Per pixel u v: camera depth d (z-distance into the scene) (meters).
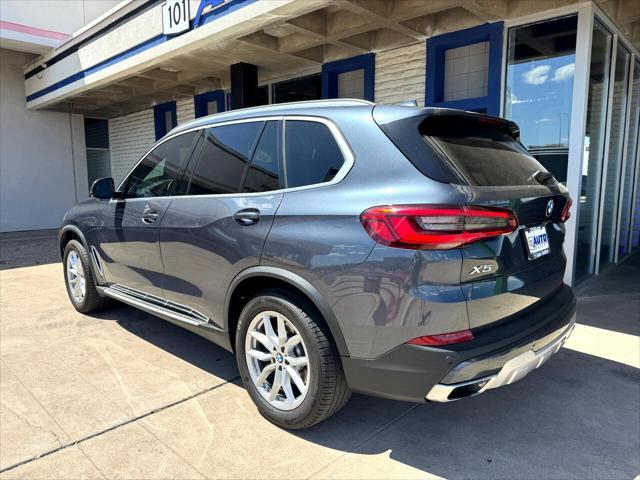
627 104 7.14
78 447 2.50
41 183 13.27
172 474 2.29
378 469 2.34
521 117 5.83
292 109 2.81
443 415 2.85
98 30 8.66
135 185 3.88
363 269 2.20
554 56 5.46
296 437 2.61
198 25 6.31
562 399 3.04
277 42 7.02
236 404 2.97
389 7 5.66
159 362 3.61
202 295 3.08
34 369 3.46
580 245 5.97
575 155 5.28
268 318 2.67
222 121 3.22
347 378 2.37
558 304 2.69
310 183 2.54
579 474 2.29
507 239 2.28
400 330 2.14
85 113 13.54
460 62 6.42
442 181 2.12
